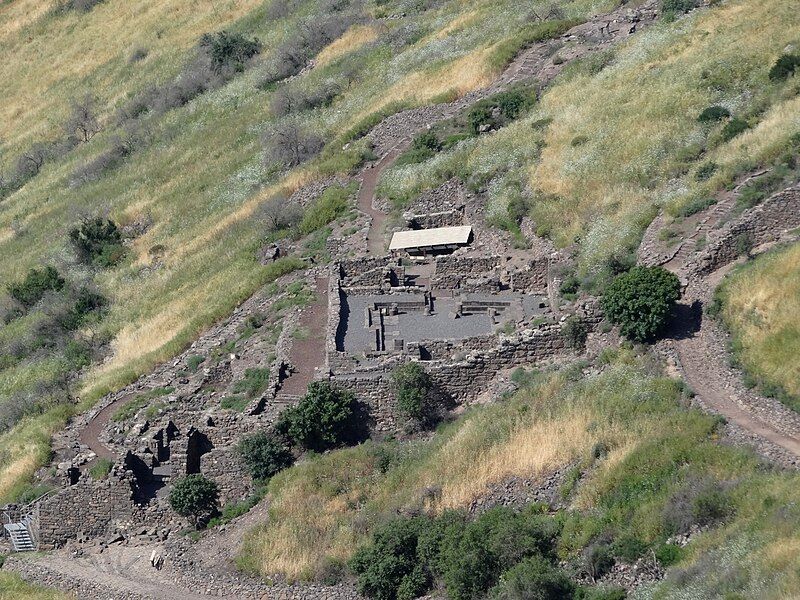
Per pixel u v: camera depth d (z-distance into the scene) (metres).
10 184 194.25
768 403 76.19
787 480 67.69
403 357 90.31
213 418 90.00
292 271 115.06
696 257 92.12
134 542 85.69
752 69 124.00
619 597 66.50
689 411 77.06
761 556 62.38
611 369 84.06
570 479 75.12
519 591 68.12
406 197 124.19
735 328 83.88
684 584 64.12
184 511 85.12
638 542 68.62
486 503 76.88
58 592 82.12
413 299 100.88
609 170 113.44
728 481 69.50
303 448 88.00
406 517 77.62
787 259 87.06
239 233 134.12
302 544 79.31
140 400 99.69
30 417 108.00
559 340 88.94
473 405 88.19
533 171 119.31
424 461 82.69
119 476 87.31
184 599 78.06
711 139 111.56
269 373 95.00
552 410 81.75
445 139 135.12
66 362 121.44
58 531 87.69
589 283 97.12
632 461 73.69
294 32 199.62
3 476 95.62
